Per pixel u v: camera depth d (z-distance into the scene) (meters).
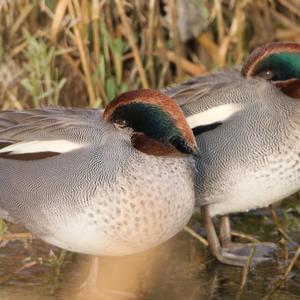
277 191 10.61
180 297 9.95
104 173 8.98
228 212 11.05
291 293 10.05
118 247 9.22
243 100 10.66
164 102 9.00
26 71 13.10
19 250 10.93
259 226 12.03
